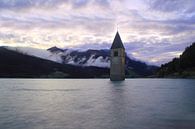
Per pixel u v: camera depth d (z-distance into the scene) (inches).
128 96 2274.9
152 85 4830.2
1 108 1419.8
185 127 885.8
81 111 1279.5
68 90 3447.3
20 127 876.6
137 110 1306.6
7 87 4547.2
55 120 1005.8
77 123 951.0
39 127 880.9
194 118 1053.8
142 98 2038.6
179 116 1107.3
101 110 1312.7
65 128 863.7
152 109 1334.9
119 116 1106.1
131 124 932.0
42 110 1326.3
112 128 864.3
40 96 2373.3
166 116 1104.2
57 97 2218.3
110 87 4247.0
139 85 4906.5
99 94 2581.2
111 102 1724.9
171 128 869.2
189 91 2987.2
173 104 1585.9
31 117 1085.8
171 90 3238.2
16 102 1769.2
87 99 1989.4
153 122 965.2
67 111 1278.3
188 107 1421.0
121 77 6870.1
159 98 2028.8
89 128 866.1
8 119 1034.1
